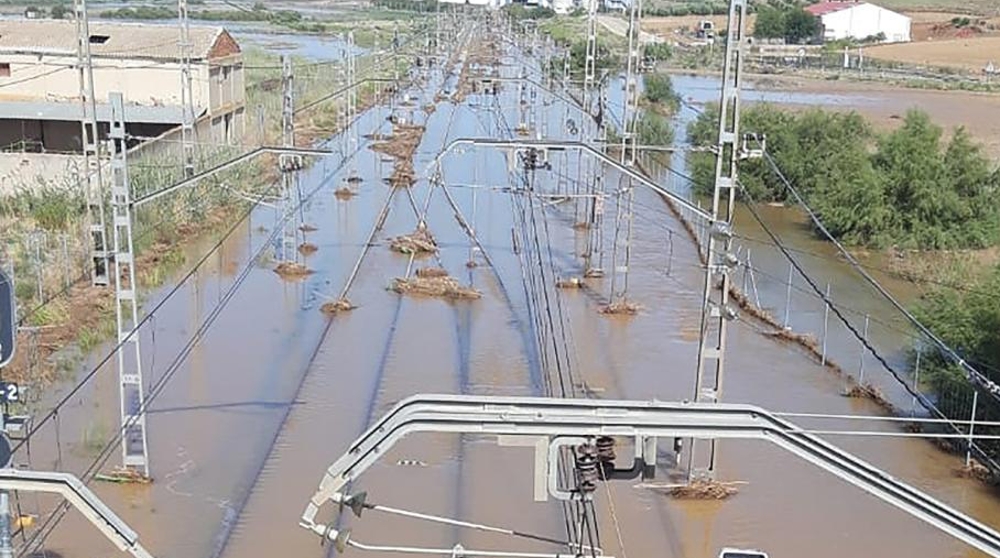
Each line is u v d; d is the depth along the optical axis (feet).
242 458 57.41
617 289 90.48
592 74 117.08
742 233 114.73
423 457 58.18
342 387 67.92
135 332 51.67
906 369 72.13
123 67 114.73
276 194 117.60
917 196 108.78
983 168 113.29
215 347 73.82
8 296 30.91
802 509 54.08
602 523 51.60
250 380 68.23
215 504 52.49
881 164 114.73
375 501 53.01
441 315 82.74
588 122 127.95
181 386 66.74
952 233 107.76
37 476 25.32
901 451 61.52
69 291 81.15
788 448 25.08
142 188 97.50
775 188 127.13
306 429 61.41
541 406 24.94
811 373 72.95
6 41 133.69
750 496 55.16
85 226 89.97
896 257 105.29
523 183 119.96
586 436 24.88
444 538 49.60
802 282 95.96
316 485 54.75
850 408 67.21
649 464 28.96
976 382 50.65
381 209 116.06
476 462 57.72
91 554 47.29
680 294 90.43
